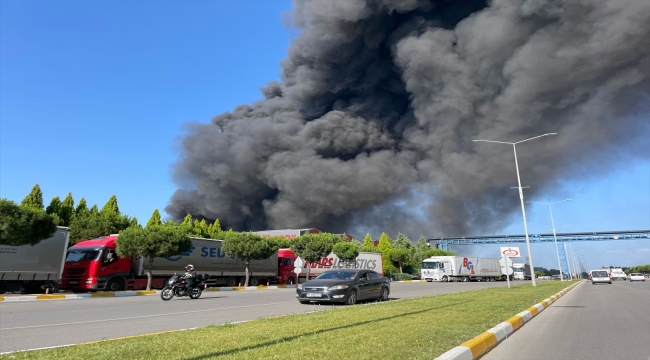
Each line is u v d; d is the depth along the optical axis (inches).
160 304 693.9
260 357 231.6
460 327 350.3
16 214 764.6
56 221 842.8
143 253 1009.5
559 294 941.2
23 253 852.6
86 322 454.0
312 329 341.1
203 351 251.3
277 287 1443.2
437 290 1173.1
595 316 546.0
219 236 2054.6
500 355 293.6
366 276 729.6
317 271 1907.0
